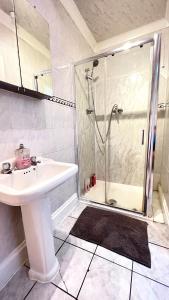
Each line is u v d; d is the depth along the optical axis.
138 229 1.35
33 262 0.93
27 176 0.93
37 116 1.16
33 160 1.02
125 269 0.99
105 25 1.81
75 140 1.79
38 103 1.17
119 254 1.10
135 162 2.05
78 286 0.89
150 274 0.95
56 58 1.35
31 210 0.82
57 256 1.10
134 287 0.88
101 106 2.15
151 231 1.32
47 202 0.89
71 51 1.60
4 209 0.91
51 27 1.26
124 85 1.94
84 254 1.11
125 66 1.87
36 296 0.85
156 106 1.34
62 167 1.01
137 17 1.69
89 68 1.90
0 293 0.87
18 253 1.01
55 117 1.39
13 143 0.96
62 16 1.42
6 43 0.86
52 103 1.33
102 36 2.01
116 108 2.06
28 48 1.00
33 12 1.04
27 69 1.00
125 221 1.47
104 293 0.85
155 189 2.09
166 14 1.64
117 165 2.19
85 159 2.08
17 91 0.95
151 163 1.43
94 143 2.29
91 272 0.98
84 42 1.88
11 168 0.92
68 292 0.86
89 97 2.04
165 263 1.02
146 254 1.09
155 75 1.30
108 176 2.27
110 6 1.54
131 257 1.07
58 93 1.41
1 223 0.90
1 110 0.88
